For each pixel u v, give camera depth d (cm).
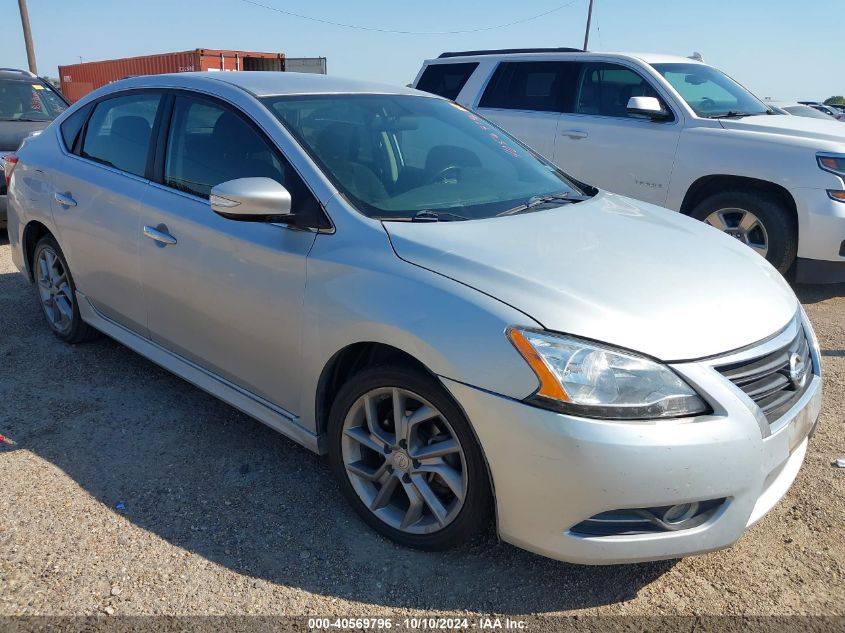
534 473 214
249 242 286
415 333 231
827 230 535
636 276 245
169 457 317
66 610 225
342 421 265
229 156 311
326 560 253
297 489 296
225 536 264
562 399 209
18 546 254
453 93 775
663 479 207
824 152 534
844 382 410
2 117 803
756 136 569
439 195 301
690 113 608
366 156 305
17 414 352
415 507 252
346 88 351
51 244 423
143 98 369
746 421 216
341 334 253
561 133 676
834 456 327
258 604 231
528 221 285
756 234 581
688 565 255
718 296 244
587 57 679
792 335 249
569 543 218
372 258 253
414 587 241
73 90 2886
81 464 309
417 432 249
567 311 221
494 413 217
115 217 356
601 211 318
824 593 242
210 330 313
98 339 450
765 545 266
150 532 265
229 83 330
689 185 599
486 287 230
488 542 265
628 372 211
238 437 336
